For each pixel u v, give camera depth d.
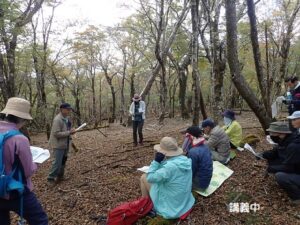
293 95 7.67
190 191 4.68
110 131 15.62
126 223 4.35
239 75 8.13
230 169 6.22
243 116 17.88
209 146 6.46
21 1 10.30
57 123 6.37
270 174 5.52
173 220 4.41
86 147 10.83
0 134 3.23
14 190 3.23
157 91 32.91
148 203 4.49
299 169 4.77
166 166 4.40
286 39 15.13
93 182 6.39
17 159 3.25
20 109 3.40
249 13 8.52
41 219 3.51
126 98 39.78
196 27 8.86
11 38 11.14
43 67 21.09
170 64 23.17
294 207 4.67
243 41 19.80
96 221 4.75
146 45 23.33
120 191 5.78
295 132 5.12
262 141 8.55
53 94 26.83
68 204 5.42
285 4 17.81
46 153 4.74
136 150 8.98
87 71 31.92
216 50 10.20
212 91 9.64
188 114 20.81
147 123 18.22
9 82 11.48
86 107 39.19
